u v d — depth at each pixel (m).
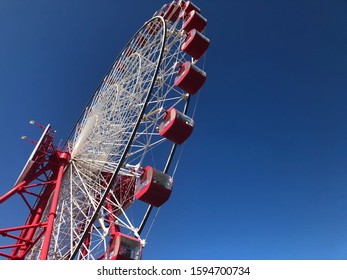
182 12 27.56
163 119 21.62
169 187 19.27
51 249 22.17
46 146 25.42
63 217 23.17
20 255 20.69
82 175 23.98
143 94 22.69
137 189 19.98
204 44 23.98
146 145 21.19
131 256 17.16
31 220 23.03
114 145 22.23
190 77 22.42
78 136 26.75
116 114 23.92
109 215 22.12
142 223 20.75
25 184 23.47
